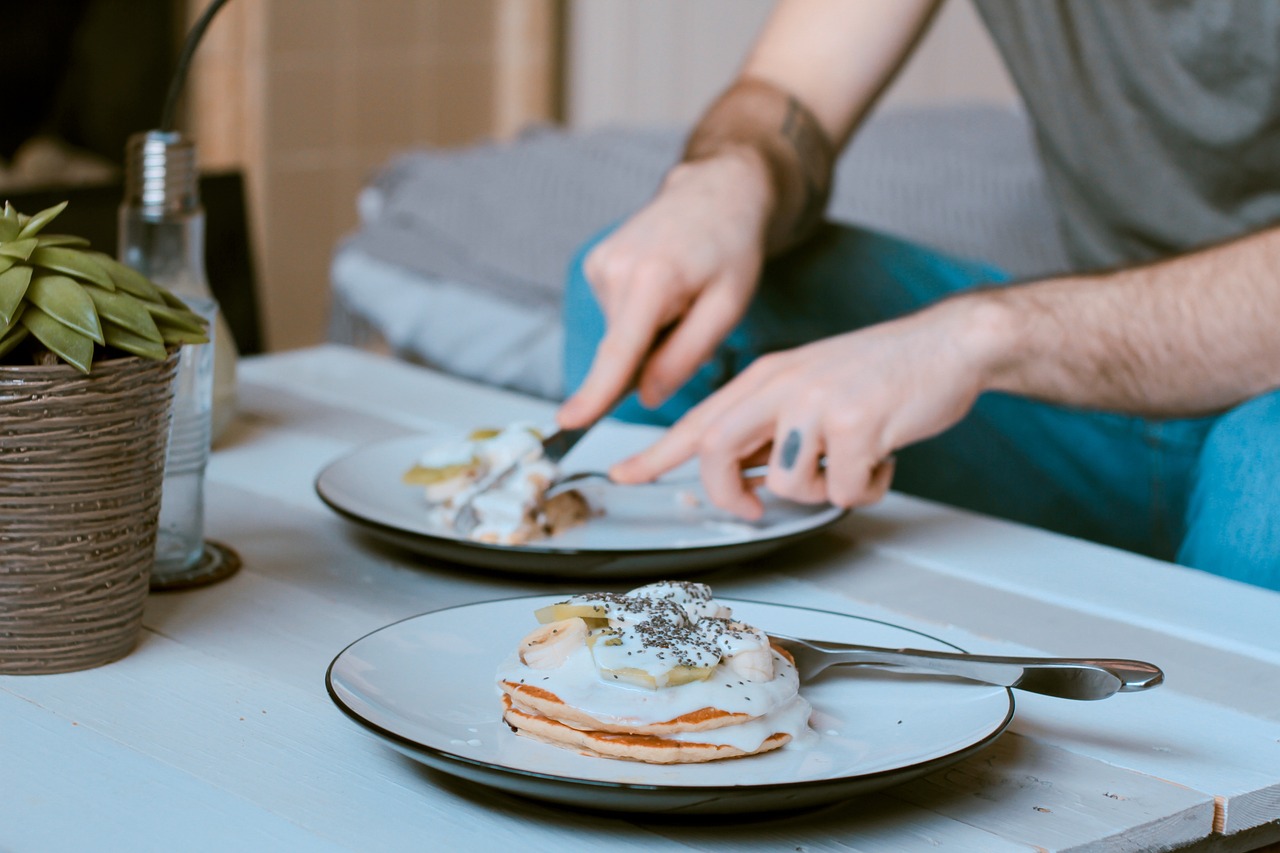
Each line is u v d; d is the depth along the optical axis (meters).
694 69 5.68
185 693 1.10
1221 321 1.45
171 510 1.23
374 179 3.90
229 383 1.51
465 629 1.13
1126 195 2.09
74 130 4.98
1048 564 1.34
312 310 5.50
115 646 1.13
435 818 1.00
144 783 1.02
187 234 1.38
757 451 1.39
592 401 1.43
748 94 1.91
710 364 1.80
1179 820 1.02
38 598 1.10
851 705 1.07
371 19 5.45
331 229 5.49
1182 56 1.97
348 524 1.36
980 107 4.30
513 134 5.95
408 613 1.21
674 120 5.77
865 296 1.96
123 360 1.09
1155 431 1.87
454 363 3.25
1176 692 1.15
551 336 3.13
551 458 1.39
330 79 5.36
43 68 4.85
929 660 1.07
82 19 4.86
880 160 3.67
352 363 1.87
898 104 5.22
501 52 5.92
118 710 1.08
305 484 1.44
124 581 1.12
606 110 5.93
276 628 1.19
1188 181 2.04
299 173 5.33
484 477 1.32
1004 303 1.45
